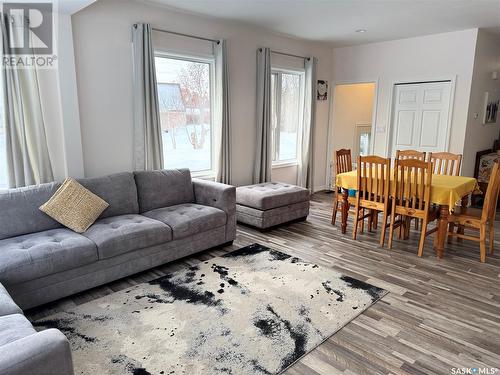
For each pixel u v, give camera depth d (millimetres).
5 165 3244
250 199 4371
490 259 3578
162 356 2090
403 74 5777
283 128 6102
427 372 1986
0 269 2297
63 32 3311
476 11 4191
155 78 3979
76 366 1999
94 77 3633
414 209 3631
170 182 3883
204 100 4801
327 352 2145
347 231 4434
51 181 3387
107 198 3357
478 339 2291
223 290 2881
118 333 2307
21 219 2842
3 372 1240
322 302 2709
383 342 2244
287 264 3408
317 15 4383
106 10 3621
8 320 1710
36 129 3256
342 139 7094
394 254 3697
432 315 2561
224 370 1982
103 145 3799
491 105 5973
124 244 2891
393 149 6133
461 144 5348
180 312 2557
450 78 5293
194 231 3408
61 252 2549
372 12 4254
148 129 3992
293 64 5832
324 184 7070
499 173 3508
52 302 2682
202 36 4480
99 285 2848
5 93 3039
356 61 6309
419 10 4160
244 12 4258
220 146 4781
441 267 3385
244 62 5051
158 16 4035
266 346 2189
